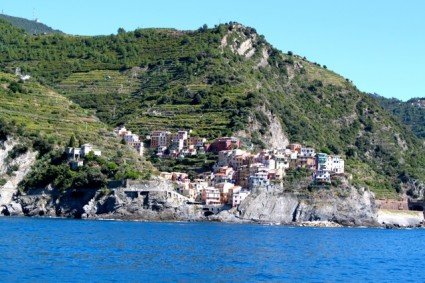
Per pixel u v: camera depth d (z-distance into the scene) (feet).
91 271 533.96
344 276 578.66
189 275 536.83
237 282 513.04
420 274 628.28
